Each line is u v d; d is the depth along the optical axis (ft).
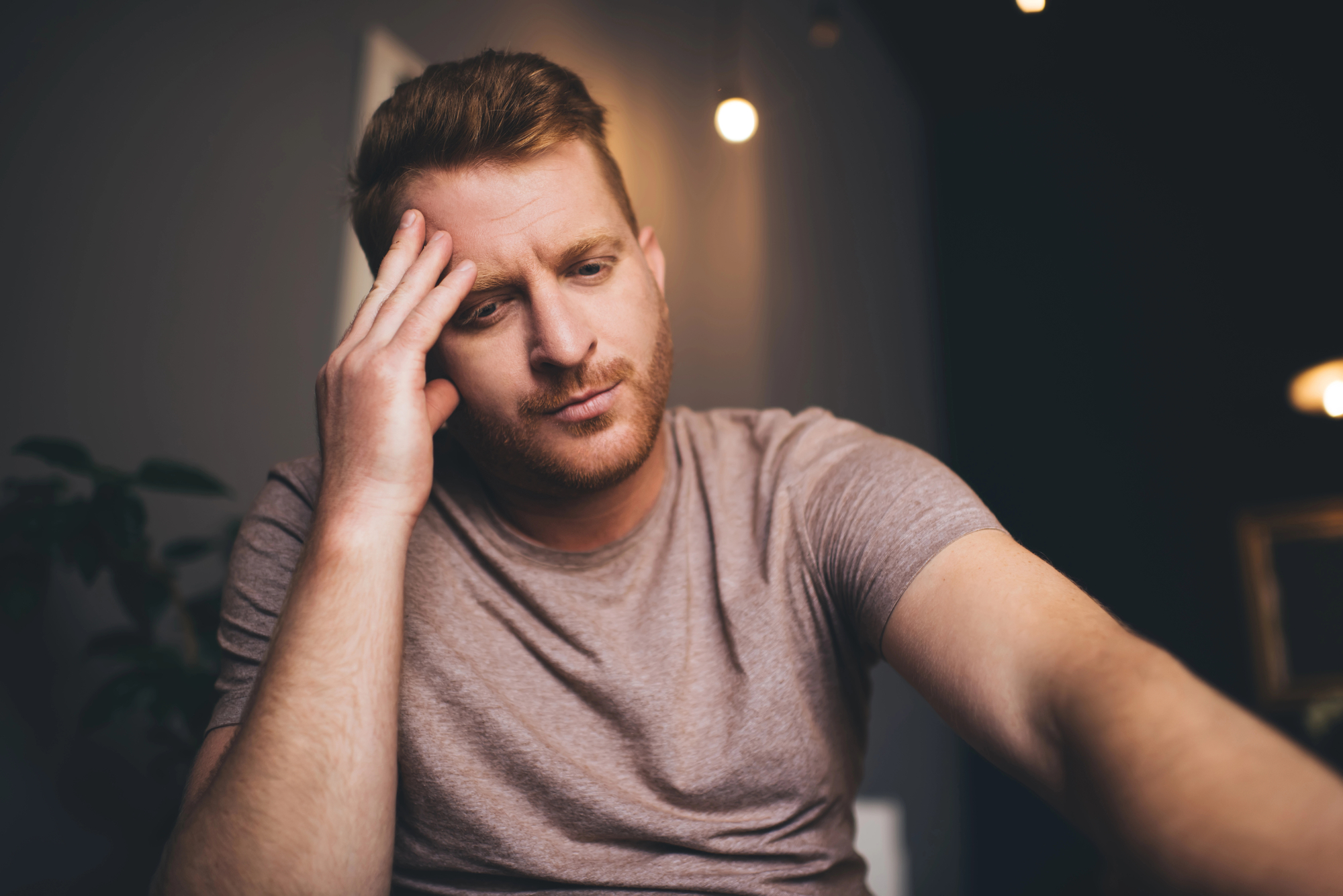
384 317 2.66
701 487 3.09
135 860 4.79
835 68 13.70
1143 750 1.48
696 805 2.58
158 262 5.41
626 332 2.71
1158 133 15.25
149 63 5.52
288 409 6.08
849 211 13.64
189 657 4.60
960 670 2.04
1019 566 2.15
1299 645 12.45
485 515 2.97
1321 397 12.75
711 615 2.80
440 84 2.82
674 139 10.16
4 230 4.72
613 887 2.48
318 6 6.62
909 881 11.06
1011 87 16.74
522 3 8.36
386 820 2.27
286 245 6.21
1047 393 15.42
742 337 10.29
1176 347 14.40
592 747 2.64
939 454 15.70
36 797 4.40
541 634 2.77
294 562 2.88
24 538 4.11
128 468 5.09
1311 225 13.71
